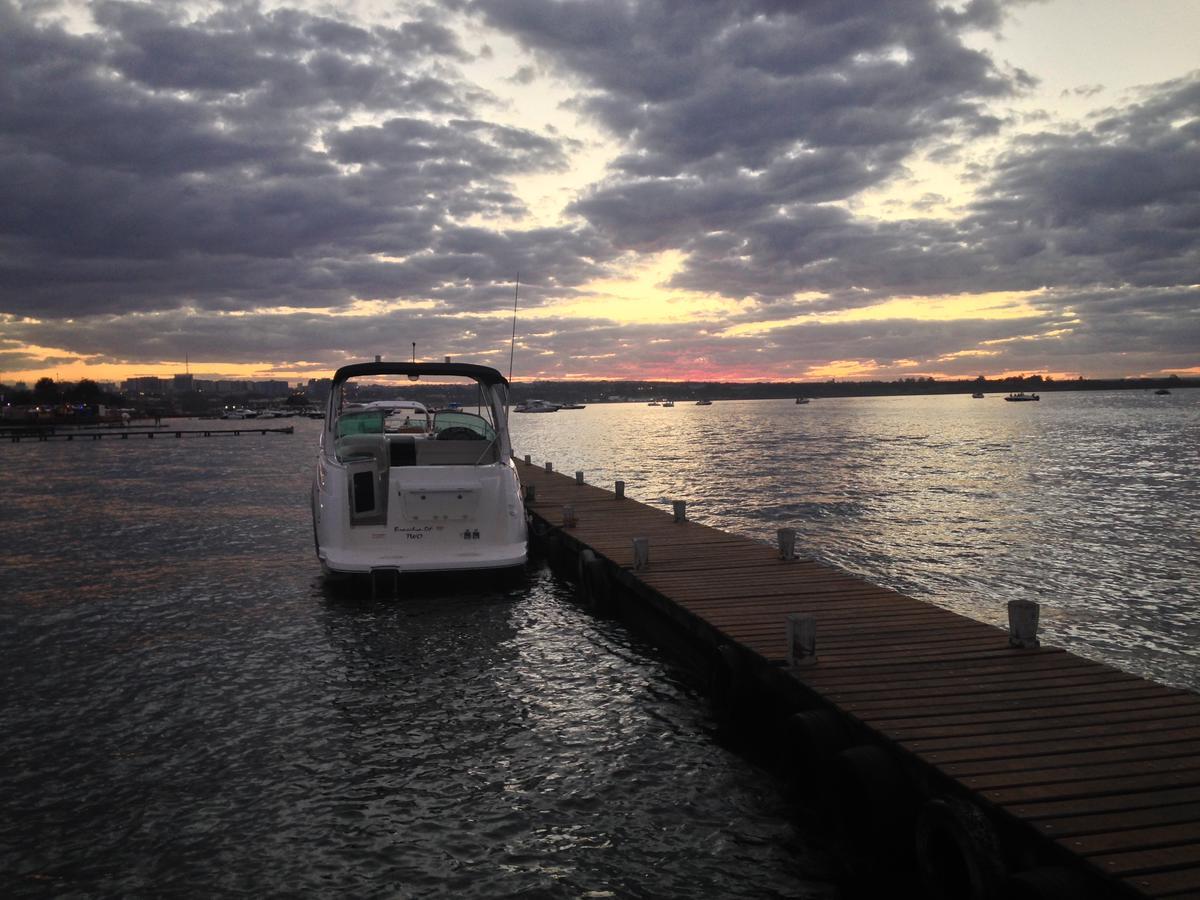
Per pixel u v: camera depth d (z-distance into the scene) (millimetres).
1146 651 11977
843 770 5621
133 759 7379
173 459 56250
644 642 11195
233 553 18156
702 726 8242
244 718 8391
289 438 96812
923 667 7242
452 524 13148
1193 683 10688
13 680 9562
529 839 6012
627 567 12055
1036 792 4734
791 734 6441
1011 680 6824
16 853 5789
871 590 10500
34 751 7562
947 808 4730
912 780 5387
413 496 12945
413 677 9703
